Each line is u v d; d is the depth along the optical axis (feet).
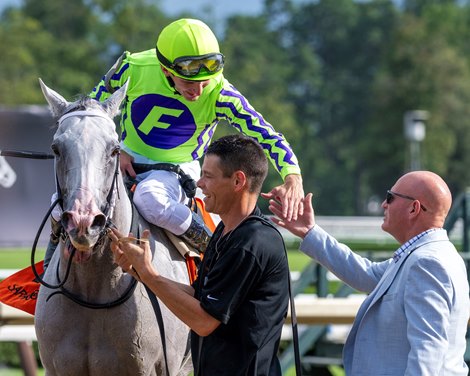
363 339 18.38
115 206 19.86
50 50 264.93
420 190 18.53
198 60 21.76
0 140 66.08
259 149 17.75
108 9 286.87
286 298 17.43
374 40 356.18
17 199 66.74
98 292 20.10
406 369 17.38
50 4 289.33
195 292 17.98
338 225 106.11
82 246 18.01
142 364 20.57
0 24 271.28
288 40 368.27
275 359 17.58
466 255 39.52
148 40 267.18
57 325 20.27
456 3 347.15
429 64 268.41
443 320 17.30
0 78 235.81
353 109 334.85
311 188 309.63
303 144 312.09
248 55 316.81
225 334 17.30
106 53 284.82
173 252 22.48
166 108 22.89
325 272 38.45
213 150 17.69
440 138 255.50
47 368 20.84
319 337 41.19
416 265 17.70
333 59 363.56
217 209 17.72
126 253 17.42
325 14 363.35
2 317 31.50
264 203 245.86
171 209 22.03
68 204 18.13
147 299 20.62
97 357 20.26
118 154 19.49
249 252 16.93
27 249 66.85
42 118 67.36
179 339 21.59
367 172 280.72
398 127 262.26
